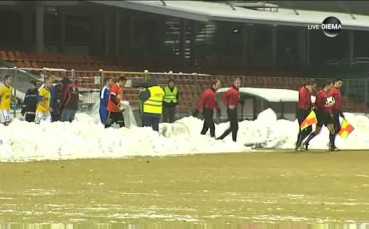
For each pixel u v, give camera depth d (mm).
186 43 116625
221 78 93125
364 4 121125
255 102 85062
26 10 110500
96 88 79188
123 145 52562
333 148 57625
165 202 26906
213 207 25625
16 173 37656
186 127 65938
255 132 65438
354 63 117125
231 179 35438
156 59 116625
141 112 59750
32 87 63562
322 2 122812
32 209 24891
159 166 42375
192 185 32812
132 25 116062
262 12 114625
